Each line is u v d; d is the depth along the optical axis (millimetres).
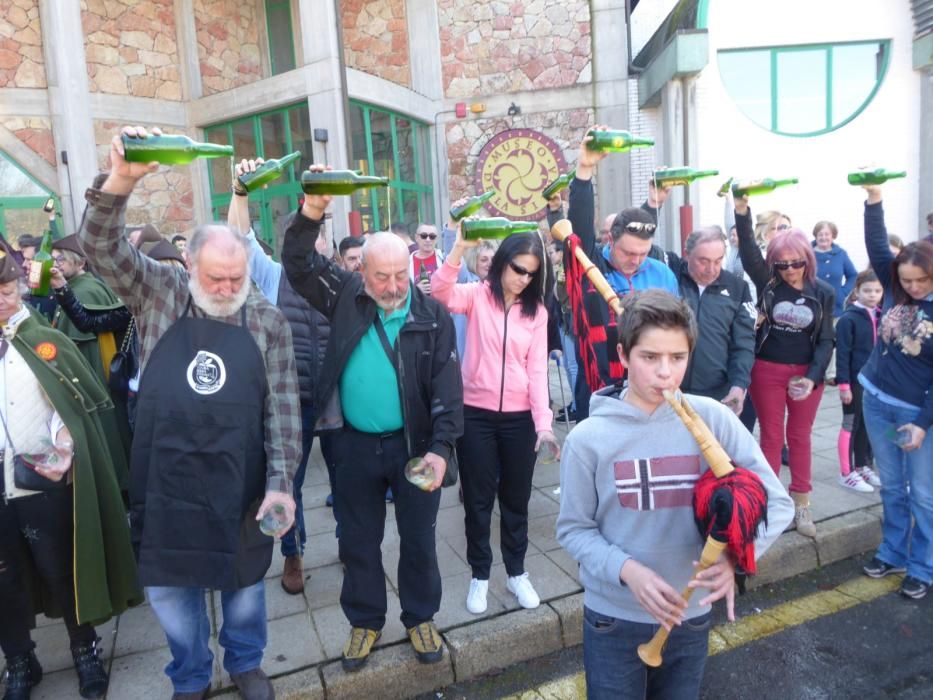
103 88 9445
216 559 2045
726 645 2809
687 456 1567
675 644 1624
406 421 2363
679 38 7508
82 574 2375
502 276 2703
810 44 8641
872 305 4016
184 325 2088
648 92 9039
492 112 9898
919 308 2908
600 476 1605
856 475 4039
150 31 9844
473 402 2770
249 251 2170
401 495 2447
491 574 3168
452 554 3412
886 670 2602
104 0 9383
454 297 2791
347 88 8359
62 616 2482
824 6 8547
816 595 3170
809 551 3387
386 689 2504
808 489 3445
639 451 1577
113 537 2551
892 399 3057
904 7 8539
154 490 2021
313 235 2215
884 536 3316
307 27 8320
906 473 3141
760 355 3412
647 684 1723
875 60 8734
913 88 8695
